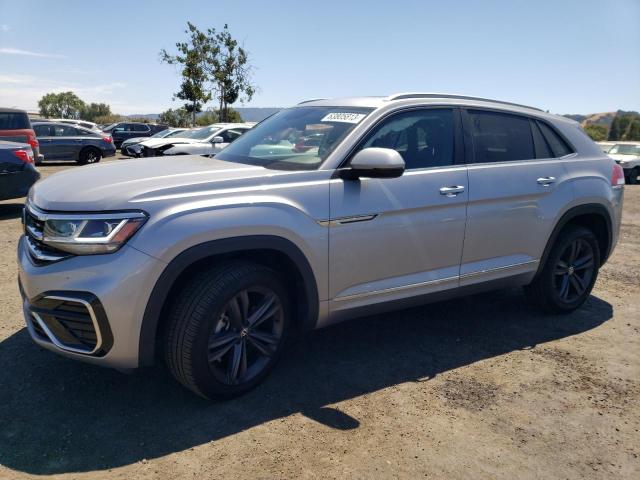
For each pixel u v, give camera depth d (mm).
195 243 2705
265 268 3010
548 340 4078
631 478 2498
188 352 2771
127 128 28328
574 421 2965
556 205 4180
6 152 7773
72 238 2627
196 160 3654
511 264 4055
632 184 20188
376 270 3396
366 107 3617
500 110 4102
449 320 4426
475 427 2869
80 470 2406
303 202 3066
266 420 2863
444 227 3621
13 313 4172
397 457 2586
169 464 2469
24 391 3061
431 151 3664
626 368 3641
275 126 3992
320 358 3643
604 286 5578
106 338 2623
